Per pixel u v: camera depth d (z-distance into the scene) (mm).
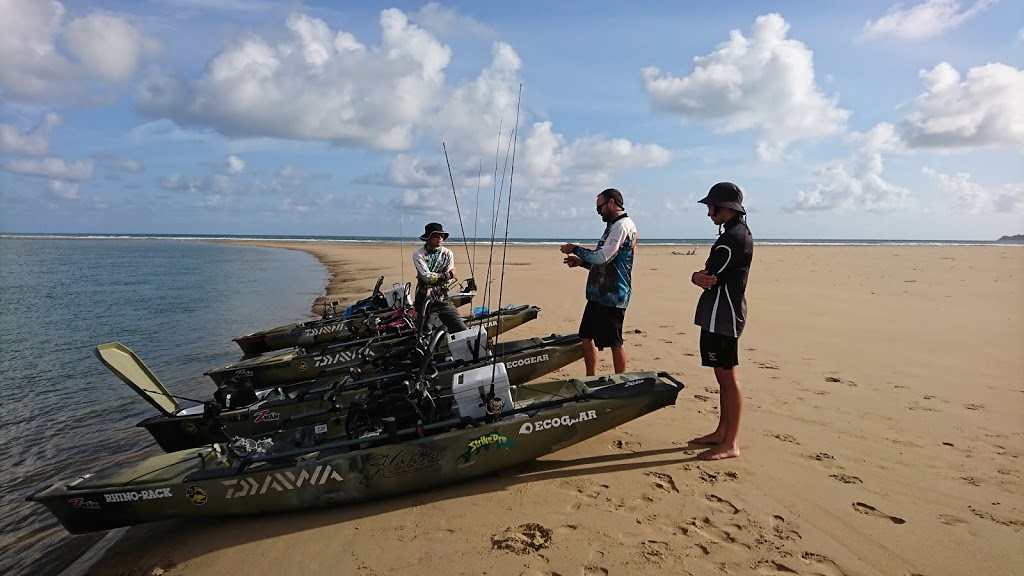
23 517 4414
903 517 3549
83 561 3779
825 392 6051
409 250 49406
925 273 19953
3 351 9688
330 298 16094
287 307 14555
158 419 5441
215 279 22688
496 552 3348
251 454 4160
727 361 4367
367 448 4035
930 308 11422
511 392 4738
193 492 3848
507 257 32812
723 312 4305
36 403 6992
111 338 10742
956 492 3844
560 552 3309
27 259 36719
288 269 28078
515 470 4410
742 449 4605
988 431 4898
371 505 4027
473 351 5770
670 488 4004
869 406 5582
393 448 4016
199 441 5484
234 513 3912
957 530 3391
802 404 5680
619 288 5297
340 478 3953
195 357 9352
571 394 4609
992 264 25344
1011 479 4012
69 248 56031
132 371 5277
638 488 4023
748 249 4254
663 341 8719
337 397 5441
